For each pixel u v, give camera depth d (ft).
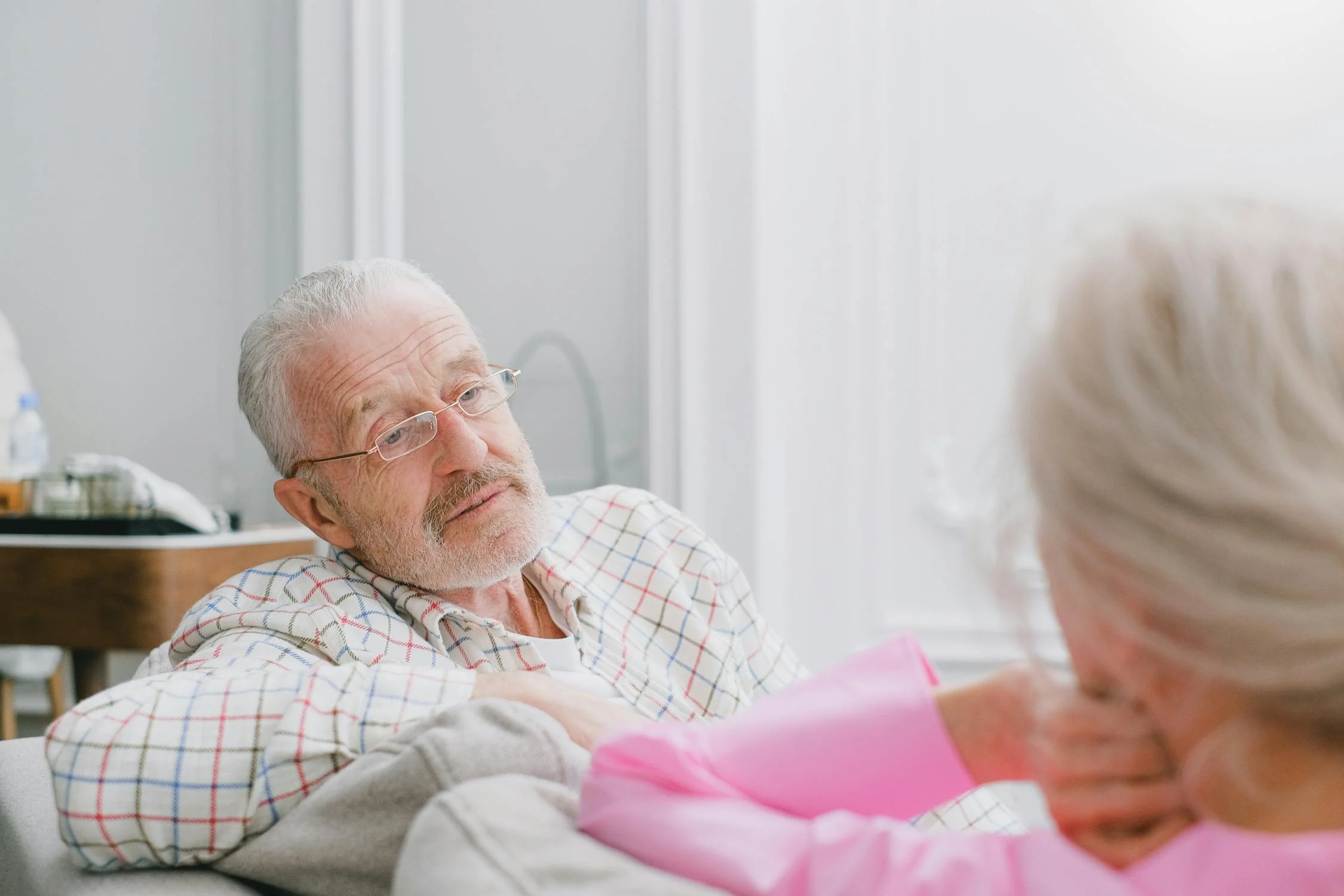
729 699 4.64
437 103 10.17
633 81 9.77
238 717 2.87
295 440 4.34
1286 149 9.03
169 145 10.73
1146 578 1.28
